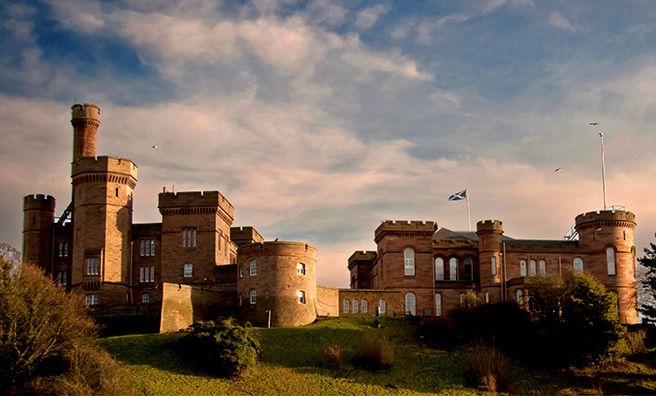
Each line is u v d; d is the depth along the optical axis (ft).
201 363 257.96
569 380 270.05
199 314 304.91
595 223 362.33
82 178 350.64
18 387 229.25
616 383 267.39
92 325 261.03
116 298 342.03
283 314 304.71
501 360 272.51
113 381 223.10
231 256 387.96
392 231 360.69
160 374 249.14
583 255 363.76
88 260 341.41
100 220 346.13
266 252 311.27
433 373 268.62
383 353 269.64
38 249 359.25
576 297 289.12
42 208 364.38
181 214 354.95
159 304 294.46
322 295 326.44
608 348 278.05
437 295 362.74
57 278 351.05
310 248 319.47
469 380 264.31
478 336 294.87
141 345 266.98
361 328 299.79
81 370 230.48
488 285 354.54
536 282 309.83
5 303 236.22
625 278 355.97
